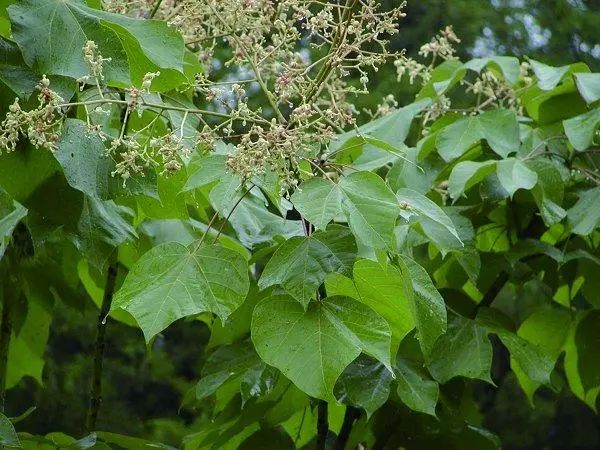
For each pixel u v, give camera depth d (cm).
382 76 513
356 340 174
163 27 191
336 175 187
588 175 262
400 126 257
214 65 252
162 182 209
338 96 217
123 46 189
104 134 179
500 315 248
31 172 196
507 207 264
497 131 250
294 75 195
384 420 249
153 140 178
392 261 187
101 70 180
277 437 244
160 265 179
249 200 242
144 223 250
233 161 173
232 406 242
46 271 266
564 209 259
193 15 216
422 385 218
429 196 267
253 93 498
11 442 196
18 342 281
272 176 179
